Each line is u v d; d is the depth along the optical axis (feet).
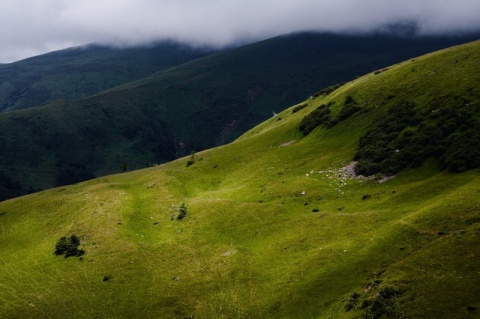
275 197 242.99
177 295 169.58
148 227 242.37
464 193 164.86
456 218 149.48
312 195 232.12
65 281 196.54
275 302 148.15
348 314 124.98
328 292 142.00
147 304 167.94
